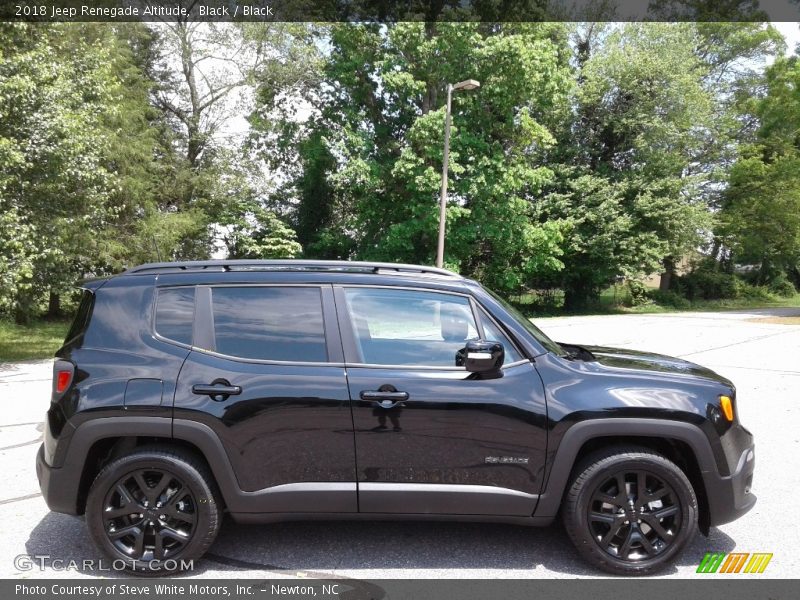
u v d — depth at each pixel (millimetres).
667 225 33375
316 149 28828
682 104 33281
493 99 26469
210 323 3713
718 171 38781
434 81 27109
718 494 3570
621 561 3547
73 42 19312
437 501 3555
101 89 15266
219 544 3975
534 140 28266
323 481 3557
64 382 3604
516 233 29250
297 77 28453
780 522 4348
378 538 4074
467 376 3611
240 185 28531
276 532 4164
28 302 16531
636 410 3525
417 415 3535
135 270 3900
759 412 7703
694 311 33594
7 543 3990
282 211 32719
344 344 3672
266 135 29906
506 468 3561
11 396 9219
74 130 13742
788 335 17484
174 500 3557
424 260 29219
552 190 34281
